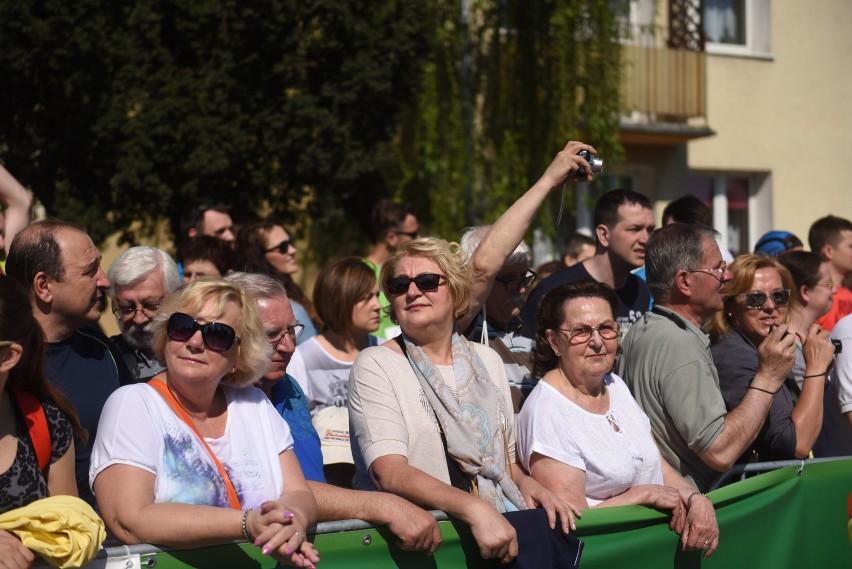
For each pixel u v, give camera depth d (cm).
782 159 1644
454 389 399
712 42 1614
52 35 932
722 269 489
